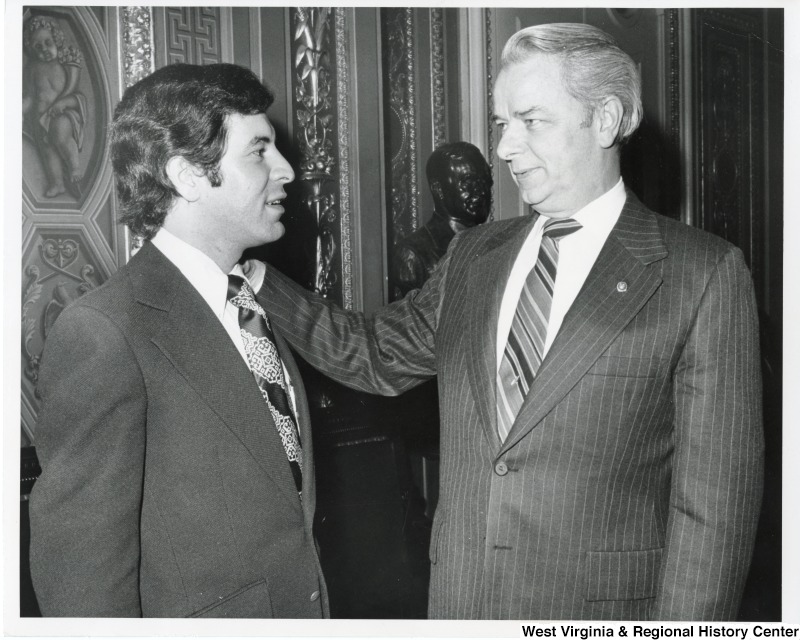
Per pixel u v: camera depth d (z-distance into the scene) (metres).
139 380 1.10
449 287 1.50
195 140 1.19
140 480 1.10
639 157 3.84
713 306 1.19
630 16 3.70
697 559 1.17
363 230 2.71
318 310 1.57
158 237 1.26
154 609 1.14
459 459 1.34
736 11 4.21
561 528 1.22
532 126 1.24
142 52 2.15
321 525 2.49
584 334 1.22
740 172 4.34
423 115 2.89
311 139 2.55
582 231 1.30
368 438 2.65
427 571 2.62
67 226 2.05
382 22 2.73
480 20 2.97
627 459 1.23
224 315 1.28
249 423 1.19
